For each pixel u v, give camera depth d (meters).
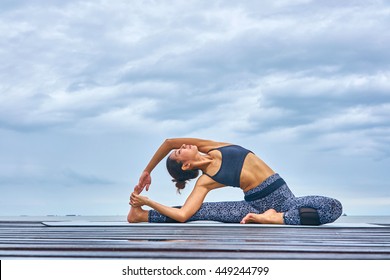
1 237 3.10
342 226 4.47
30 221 5.57
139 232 3.51
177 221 4.66
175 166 4.84
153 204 4.61
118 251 2.33
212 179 4.64
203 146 4.80
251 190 4.64
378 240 3.01
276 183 4.64
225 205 4.72
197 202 4.61
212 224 4.50
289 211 4.49
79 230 3.79
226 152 4.67
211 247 2.46
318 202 4.45
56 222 5.07
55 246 2.50
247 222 4.52
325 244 2.70
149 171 4.86
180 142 4.81
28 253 2.29
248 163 4.63
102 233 3.44
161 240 2.86
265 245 2.59
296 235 3.30
